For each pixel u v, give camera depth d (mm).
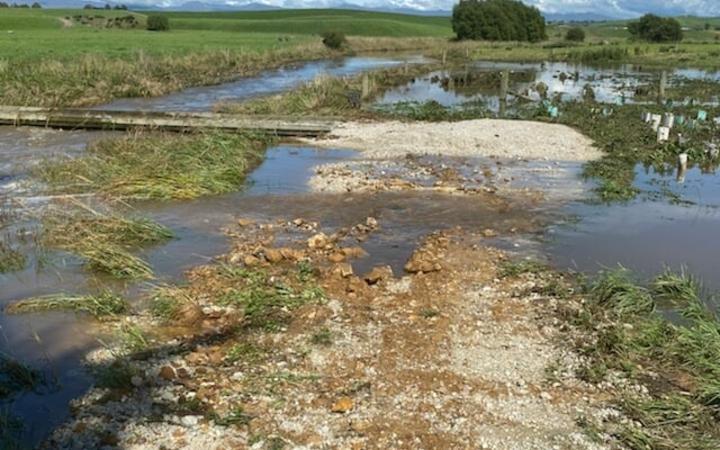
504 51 68500
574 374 7117
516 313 8609
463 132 20766
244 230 12047
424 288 9383
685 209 13789
